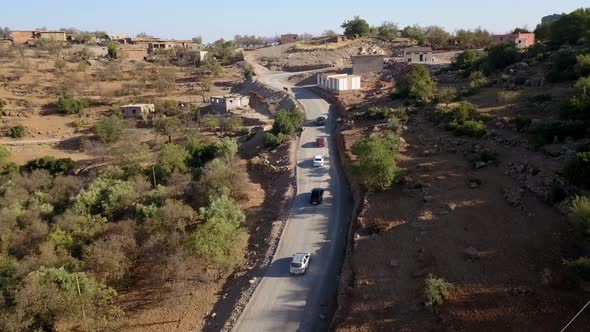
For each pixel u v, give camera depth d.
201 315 27.33
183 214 35.50
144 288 30.45
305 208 38.16
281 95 85.81
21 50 118.69
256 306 26.67
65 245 33.97
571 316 19.92
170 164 51.03
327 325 24.59
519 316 20.64
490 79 59.66
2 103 84.06
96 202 41.72
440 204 31.69
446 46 114.19
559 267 23.11
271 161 50.66
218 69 118.12
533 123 39.03
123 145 61.28
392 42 127.50
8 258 33.50
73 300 25.98
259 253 32.78
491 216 29.09
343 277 27.45
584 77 45.09
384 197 35.28
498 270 24.03
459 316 21.50
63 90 95.50
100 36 185.50
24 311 24.91
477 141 40.94
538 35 97.31
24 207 45.09
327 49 124.62
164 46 163.25
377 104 63.97
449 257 26.03
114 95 97.06
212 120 75.12
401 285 25.03
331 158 49.12
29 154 68.38
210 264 31.47
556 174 30.69
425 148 42.78
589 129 34.72
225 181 41.75
